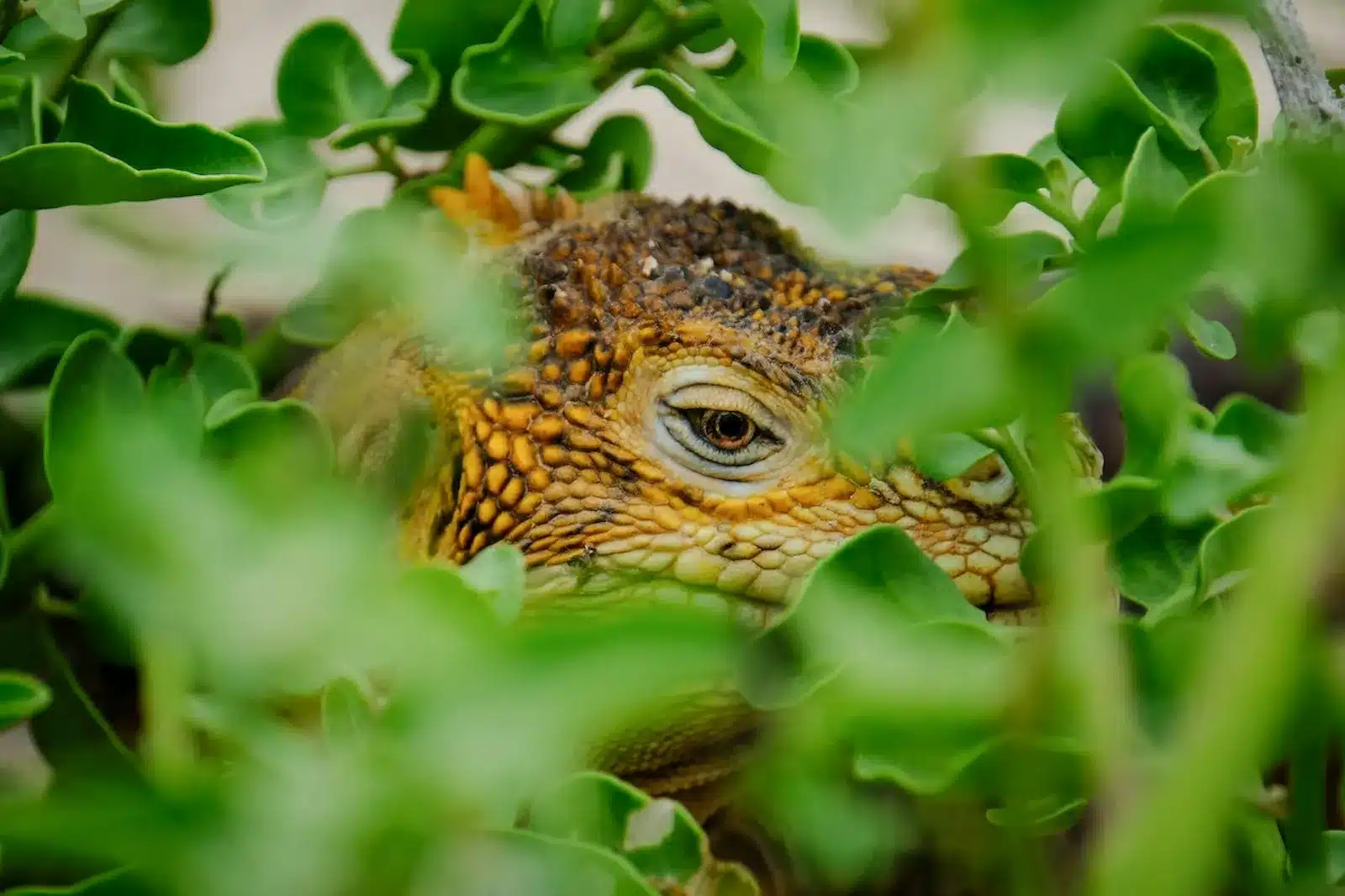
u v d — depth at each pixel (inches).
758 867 80.1
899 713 76.3
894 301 80.5
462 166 81.0
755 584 79.9
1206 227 60.9
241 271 76.5
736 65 79.7
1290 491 54.1
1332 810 80.2
